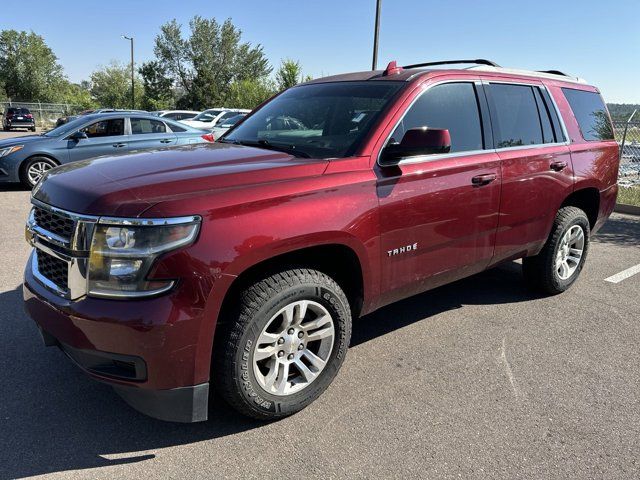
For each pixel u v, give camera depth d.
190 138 11.30
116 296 2.38
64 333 2.52
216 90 64.69
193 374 2.51
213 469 2.56
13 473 2.49
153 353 2.39
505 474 2.56
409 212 3.27
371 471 2.56
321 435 2.83
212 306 2.47
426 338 4.03
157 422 2.92
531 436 2.85
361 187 3.02
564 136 4.60
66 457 2.62
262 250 2.58
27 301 2.84
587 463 2.64
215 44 69.00
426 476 2.53
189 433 2.83
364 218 3.02
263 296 2.65
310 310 2.97
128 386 2.49
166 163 2.95
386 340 3.99
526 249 4.38
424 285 3.60
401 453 2.69
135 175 2.71
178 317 2.38
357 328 4.20
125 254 2.36
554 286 4.84
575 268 5.04
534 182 4.18
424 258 3.48
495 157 3.85
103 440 2.76
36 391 3.18
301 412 3.04
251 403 2.76
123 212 2.38
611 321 4.41
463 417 3.01
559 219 4.64
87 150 10.48
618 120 13.51
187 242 2.40
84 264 2.43
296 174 2.84
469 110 3.80
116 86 71.69
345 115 3.48
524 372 3.54
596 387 3.37
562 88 4.77
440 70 3.72
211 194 2.53
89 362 2.53
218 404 3.12
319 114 3.64
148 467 2.56
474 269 3.97
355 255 3.06
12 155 9.98
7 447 2.67
